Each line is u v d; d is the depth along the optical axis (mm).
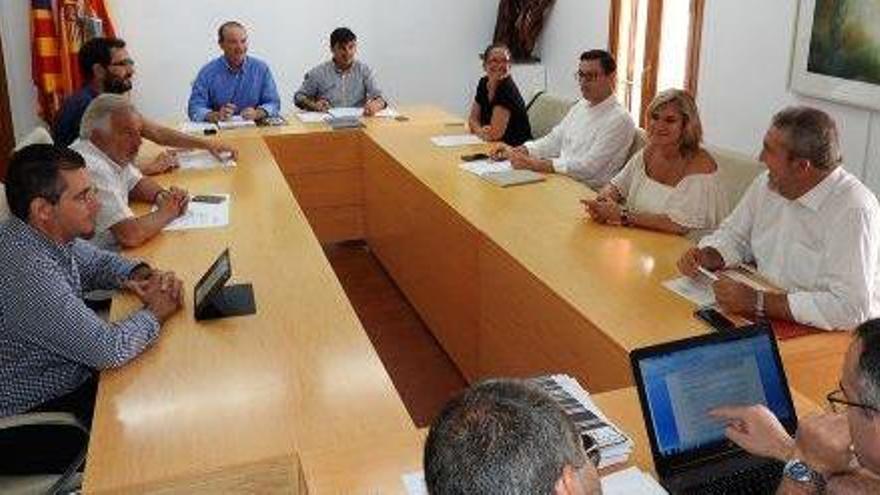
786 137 1888
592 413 1389
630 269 2188
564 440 772
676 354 1267
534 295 2184
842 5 3375
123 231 2375
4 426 1595
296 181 4246
